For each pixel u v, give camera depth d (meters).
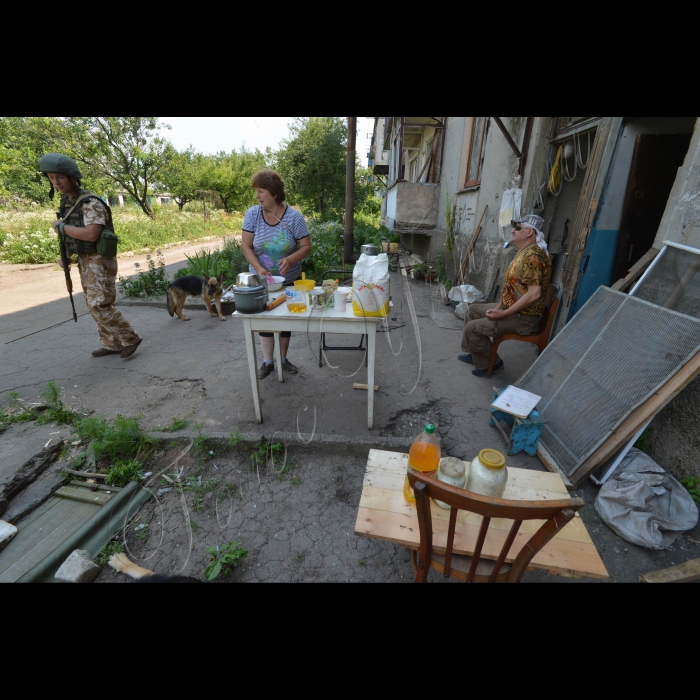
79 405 3.24
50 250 11.03
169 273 9.08
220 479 2.45
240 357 4.19
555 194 4.50
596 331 2.69
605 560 1.89
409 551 1.96
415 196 8.97
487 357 3.62
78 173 3.46
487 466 1.34
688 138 3.28
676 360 2.05
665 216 2.56
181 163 23.47
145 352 4.36
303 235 3.23
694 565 1.76
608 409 2.30
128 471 2.42
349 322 2.49
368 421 2.85
